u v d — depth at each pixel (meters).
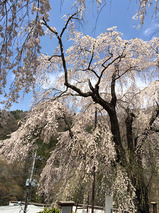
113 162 4.88
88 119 6.15
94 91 6.03
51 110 4.91
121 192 3.94
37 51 1.62
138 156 6.31
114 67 6.78
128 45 6.04
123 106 7.68
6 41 1.47
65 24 4.81
